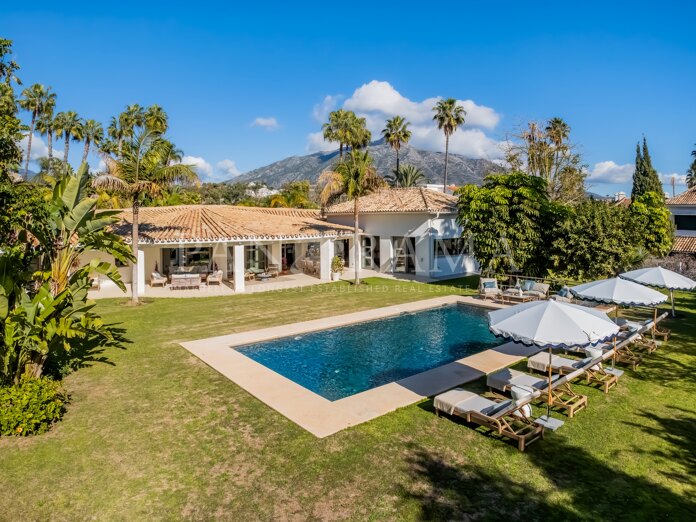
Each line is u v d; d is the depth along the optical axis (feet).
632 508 18.99
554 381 30.07
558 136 116.88
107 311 60.39
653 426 26.66
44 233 29.81
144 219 95.81
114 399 30.30
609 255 67.00
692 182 261.44
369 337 50.21
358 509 18.80
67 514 18.49
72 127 205.05
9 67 42.45
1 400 24.79
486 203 75.87
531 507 19.01
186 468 21.91
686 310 59.98
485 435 25.36
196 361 38.68
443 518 18.25
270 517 18.33
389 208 100.58
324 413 28.14
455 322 57.11
